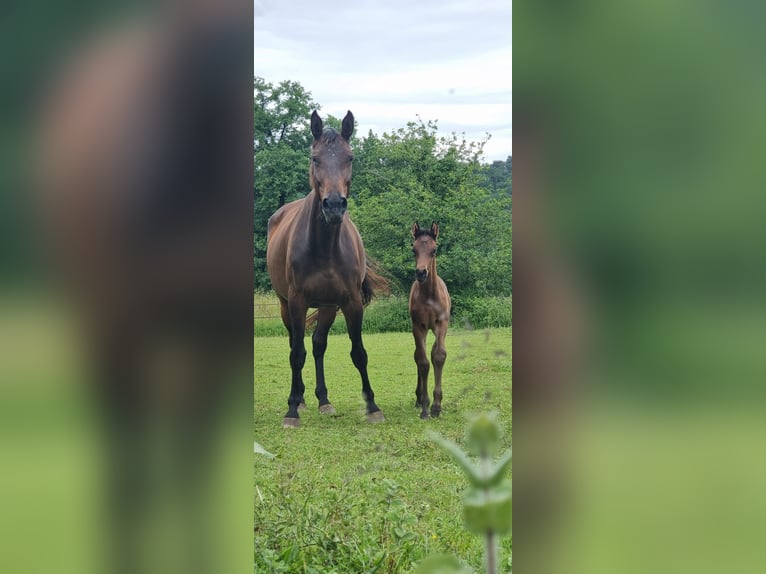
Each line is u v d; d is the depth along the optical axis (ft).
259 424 26.48
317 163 26.43
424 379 27.43
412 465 18.04
